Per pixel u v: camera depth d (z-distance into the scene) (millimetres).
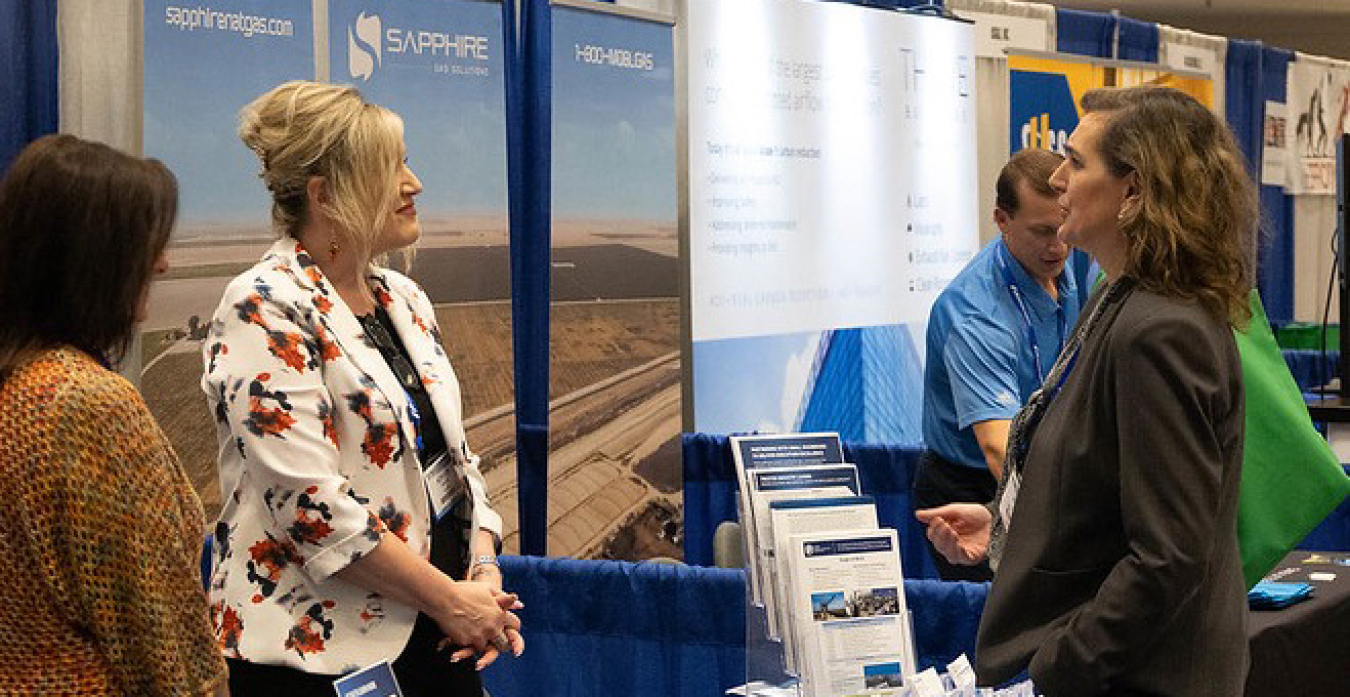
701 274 5234
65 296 1750
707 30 5227
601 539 4816
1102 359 2002
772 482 2664
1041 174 3596
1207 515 1916
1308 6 10875
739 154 5367
